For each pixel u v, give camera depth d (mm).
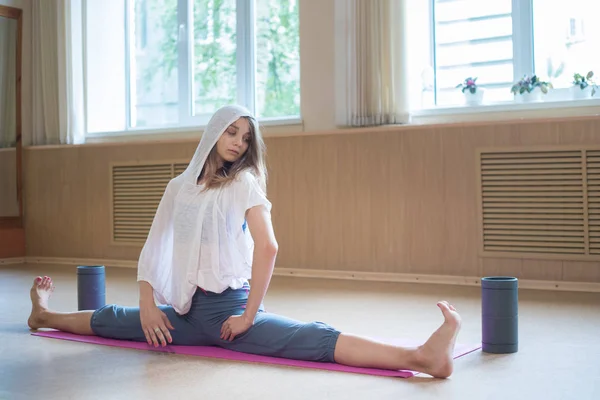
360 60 4305
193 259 2055
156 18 5516
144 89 5574
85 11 5609
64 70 5500
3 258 5488
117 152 5234
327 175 4336
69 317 2432
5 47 5621
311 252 4387
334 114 4500
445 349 1773
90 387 1753
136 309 2311
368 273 4195
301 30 4590
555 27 4176
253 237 1977
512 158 3811
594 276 3627
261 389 1705
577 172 3654
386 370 1861
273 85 5035
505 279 2164
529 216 3768
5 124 5613
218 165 2113
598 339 2320
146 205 5129
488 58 4344
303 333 1960
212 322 2090
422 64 4504
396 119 4234
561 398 1619
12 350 2189
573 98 3973
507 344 2109
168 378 1824
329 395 1646
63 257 5473
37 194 5578
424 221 4039
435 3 4480
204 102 5320
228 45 5215
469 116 4176
